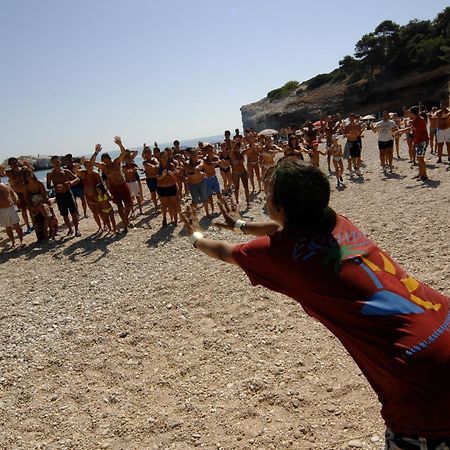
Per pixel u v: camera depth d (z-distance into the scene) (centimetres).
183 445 346
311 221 187
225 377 431
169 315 594
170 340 524
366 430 334
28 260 1009
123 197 1130
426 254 654
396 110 6519
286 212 188
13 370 500
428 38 6550
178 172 1193
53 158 1139
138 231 1132
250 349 476
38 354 532
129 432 370
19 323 643
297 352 456
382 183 1257
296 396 385
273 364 440
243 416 369
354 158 1465
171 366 466
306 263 179
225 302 607
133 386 438
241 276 697
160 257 880
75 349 533
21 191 1192
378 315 167
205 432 357
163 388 429
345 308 172
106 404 414
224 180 1473
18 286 830
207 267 768
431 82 6278
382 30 6719
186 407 392
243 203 1300
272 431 347
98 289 746
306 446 328
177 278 736
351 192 1213
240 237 950
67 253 1020
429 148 1761
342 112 6888
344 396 377
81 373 476
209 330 534
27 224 1298
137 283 745
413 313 168
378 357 167
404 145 2056
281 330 507
